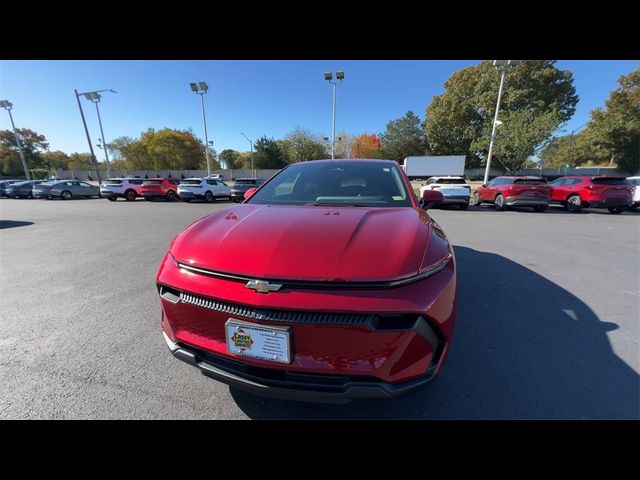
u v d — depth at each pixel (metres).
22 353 2.42
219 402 1.91
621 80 35.81
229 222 1.86
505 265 4.71
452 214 11.55
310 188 2.55
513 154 21.16
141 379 2.12
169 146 59.75
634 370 2.20
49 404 1.89
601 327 2.81
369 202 2.27
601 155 38.34
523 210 13.08
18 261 5.08
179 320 1.61
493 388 2.01
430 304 1.32
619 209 11.73
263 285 1.34
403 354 1.33
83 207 15.74
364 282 1.30
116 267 4.74
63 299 3.50
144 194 19.97
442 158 36.22
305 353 1.35
